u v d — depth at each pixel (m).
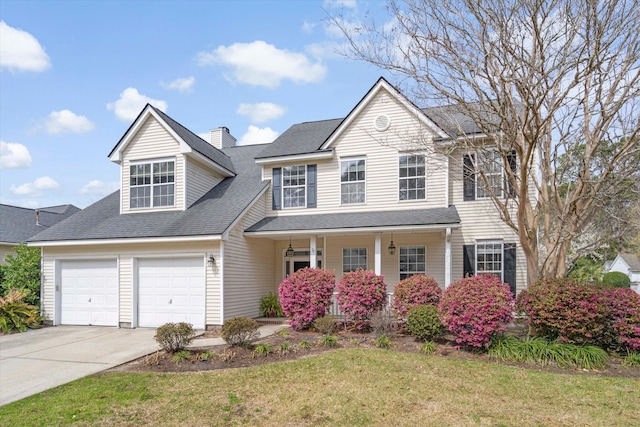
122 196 14.66
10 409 5.64
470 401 5.84
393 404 5.72
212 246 12.16
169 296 12.54
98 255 13.23
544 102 9.45
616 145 9.71
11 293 12.91
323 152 14.60
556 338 8.53
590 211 10.38
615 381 6.79
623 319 8.21
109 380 6.87
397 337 9.95
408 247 14.18
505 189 10.81
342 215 14.12
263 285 14.86
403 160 14.06
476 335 8.34
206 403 5.77
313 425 5.06
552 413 5.43
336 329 10.95
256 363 7.85
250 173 16.53
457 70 9.18
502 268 12.98
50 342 10.56
